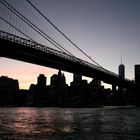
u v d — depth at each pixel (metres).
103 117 59.06
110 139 26.11
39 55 64.62
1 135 28.47
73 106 190.88
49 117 61.19
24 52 60.91
